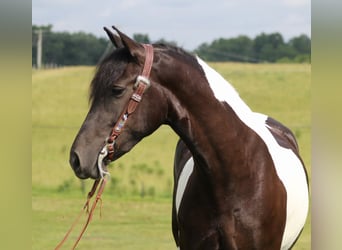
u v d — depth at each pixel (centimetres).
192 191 544
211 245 536
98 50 5919
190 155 631
